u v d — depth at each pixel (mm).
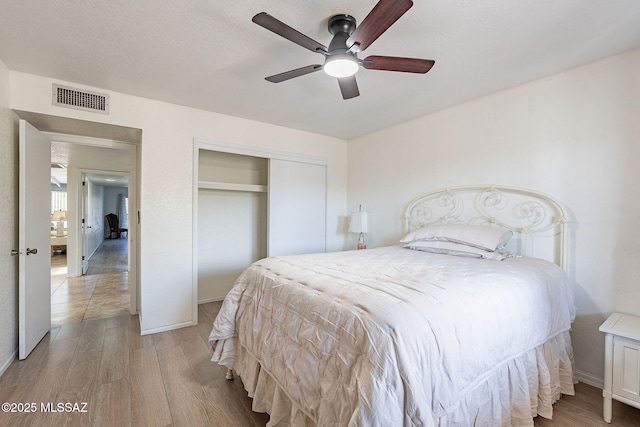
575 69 2232
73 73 2393
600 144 2119
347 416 1049
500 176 2662
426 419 967
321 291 1447
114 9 1636
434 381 1084
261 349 1674
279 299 1635
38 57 2150
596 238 2133
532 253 2457
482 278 1612
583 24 1726
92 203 7770
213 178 4027
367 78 2432
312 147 4082
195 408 1817
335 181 4340
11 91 2336
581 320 2189
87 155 5020
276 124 3705
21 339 2342
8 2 1572
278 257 2291
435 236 2678
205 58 2160
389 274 1699
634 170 1981
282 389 1457
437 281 1512
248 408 1823
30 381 2072
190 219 3143
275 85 2605
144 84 2592
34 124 2727
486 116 2770
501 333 1419
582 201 2199
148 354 2498
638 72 1966
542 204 2402
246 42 1957
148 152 2908
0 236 2164
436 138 3211
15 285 2416
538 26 1748
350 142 4414
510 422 1508
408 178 3518
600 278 2115
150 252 2930
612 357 1712
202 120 3211
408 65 1722
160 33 1860
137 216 3447
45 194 2781
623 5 1561
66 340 2736
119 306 3727
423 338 1096
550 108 2361
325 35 1867
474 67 2240
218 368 2291
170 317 3035
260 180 4387
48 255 2875
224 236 4117
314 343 1308
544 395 1701
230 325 2031
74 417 1718
